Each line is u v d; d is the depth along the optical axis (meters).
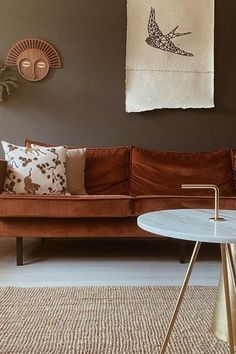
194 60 3.55
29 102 3.54
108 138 3.60
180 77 3.56
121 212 2.69
